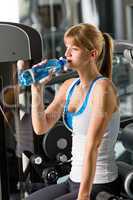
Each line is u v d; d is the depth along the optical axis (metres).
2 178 1.99
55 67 1.86
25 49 2.04
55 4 5.77
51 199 1.99
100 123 1.79
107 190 1.88
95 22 5.29
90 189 1.77
